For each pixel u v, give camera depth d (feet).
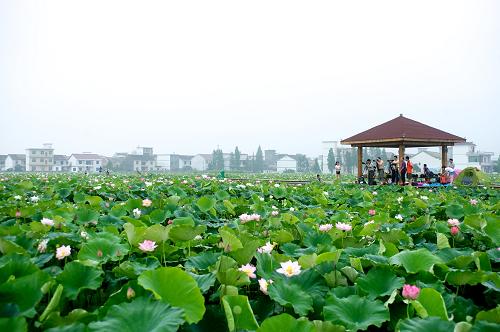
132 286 7.46
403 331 6.44
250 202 28.14
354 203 30.32
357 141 74.90
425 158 242.99
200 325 7.20
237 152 357.82
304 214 21.40
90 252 10.40
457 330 6.27
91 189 36.19
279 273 9.38
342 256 11.54
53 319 6.88
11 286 7.14
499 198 35.24
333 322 7.36
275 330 6.15
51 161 328.49
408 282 9.55
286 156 367.25
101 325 6.02
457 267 10.67
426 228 16.39
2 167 340.80
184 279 7.24
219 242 13.07
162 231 10.97
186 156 388.37
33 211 18.79
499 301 9.02
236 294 7.95
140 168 356.79
